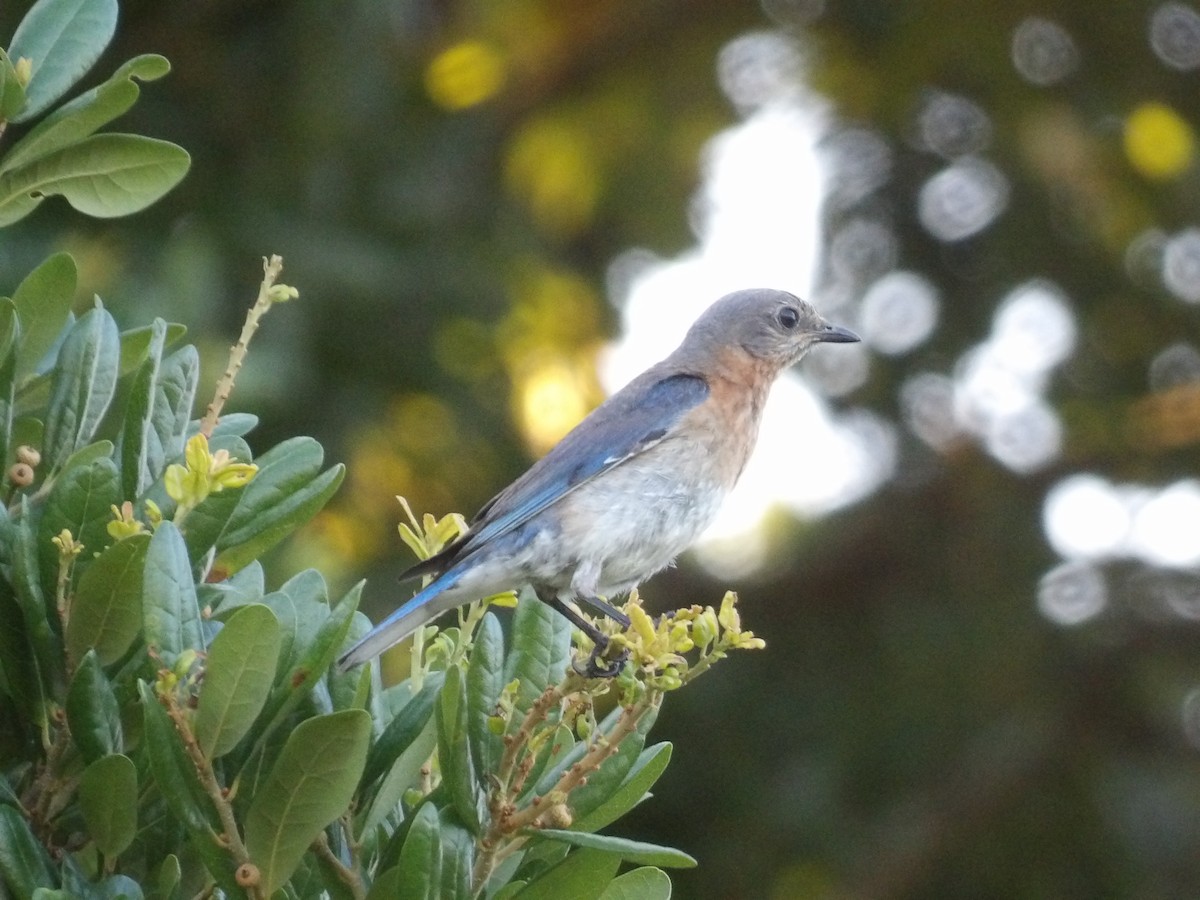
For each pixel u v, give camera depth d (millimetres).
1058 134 17172
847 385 17672
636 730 5258
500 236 16266
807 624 17766
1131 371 18141
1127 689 17359
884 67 17781
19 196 5762
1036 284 17812
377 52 14766
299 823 4656
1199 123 17906
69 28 5809
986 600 17500
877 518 17875
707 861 16438
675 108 17906
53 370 5418
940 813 16688
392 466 15008
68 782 4977
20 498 5340
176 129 14797
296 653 4961
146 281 13117
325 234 14570
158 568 4652
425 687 5324
